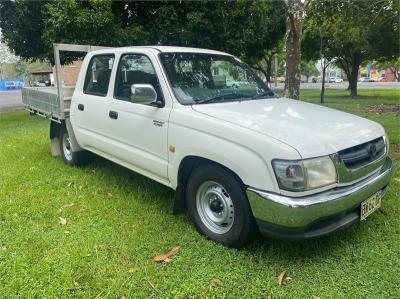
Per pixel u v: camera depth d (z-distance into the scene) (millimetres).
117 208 4180
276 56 31984
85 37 10508
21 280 2818
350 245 3352
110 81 4488
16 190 4777
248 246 3305
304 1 6918
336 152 2877
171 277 2904
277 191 2762
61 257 3156
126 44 10977
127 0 11125
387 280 2850
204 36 11500
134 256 3186
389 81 66250
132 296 2697
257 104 3801
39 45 12383
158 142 3730
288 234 2787
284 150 2721
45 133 8977
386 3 7230
